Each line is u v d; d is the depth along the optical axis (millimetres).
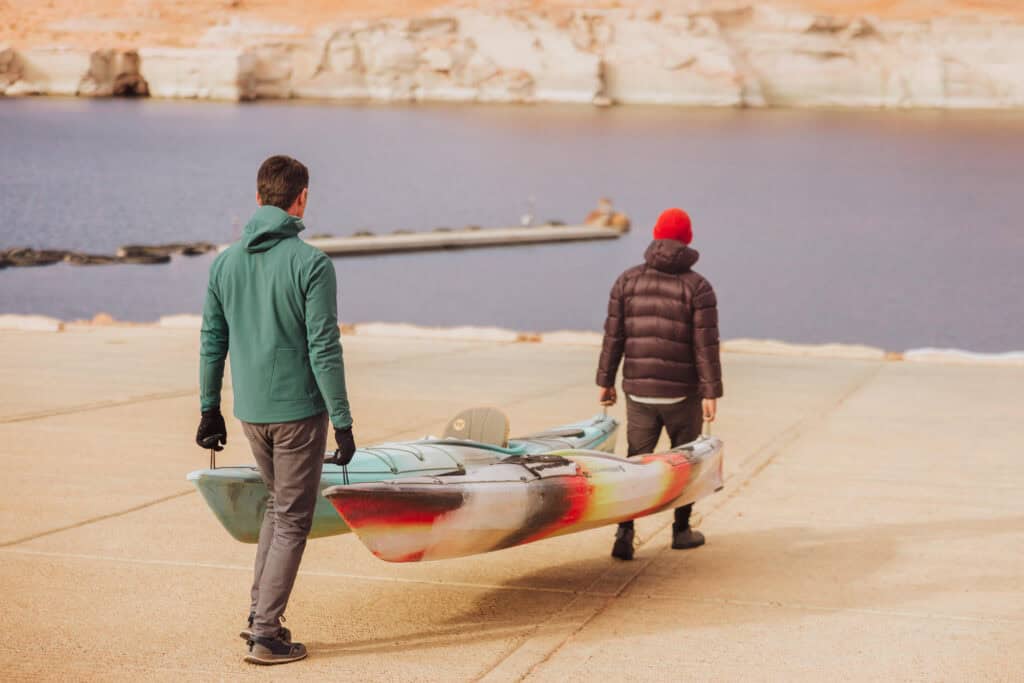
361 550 7387
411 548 5465
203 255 58125
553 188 105062
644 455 7020
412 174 113375
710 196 102062
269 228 5184
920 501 8938
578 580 6836
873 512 8586
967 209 96812
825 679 5273
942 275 62375
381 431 11641
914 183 116062
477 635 5844
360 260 59156
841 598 6520
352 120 177125
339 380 5156
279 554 5340
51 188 94062
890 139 165875
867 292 56406
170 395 13516
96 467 9680
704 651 5629
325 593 6520
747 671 5363
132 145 132625
